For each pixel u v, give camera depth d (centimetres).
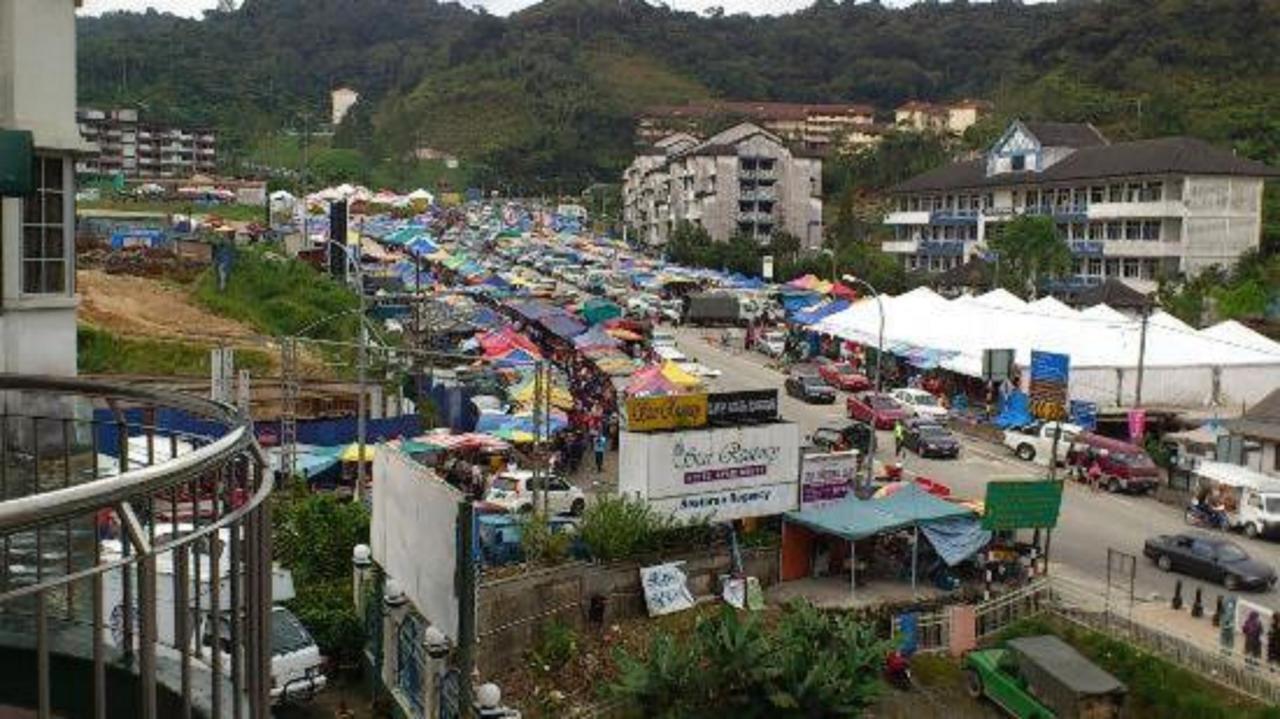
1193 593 3039
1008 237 8556
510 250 12550
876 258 10381
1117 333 5494
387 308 7031
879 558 3197
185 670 563
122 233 8606
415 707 1975
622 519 2797
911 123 18750
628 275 10469
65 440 888
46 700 487
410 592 2083
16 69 1368
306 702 2125
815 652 2244
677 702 2208
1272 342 5584
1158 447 4372
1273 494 3525
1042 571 3139
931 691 2670
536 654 2522
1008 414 4922
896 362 5994
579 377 5353
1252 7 13038
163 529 1445
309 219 11256
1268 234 8500
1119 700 2428
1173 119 11506
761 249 11756
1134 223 8488
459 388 4503
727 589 2856
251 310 6550
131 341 5075
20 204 1358
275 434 3825
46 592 491
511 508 3234
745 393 3078
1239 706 2450
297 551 2673
